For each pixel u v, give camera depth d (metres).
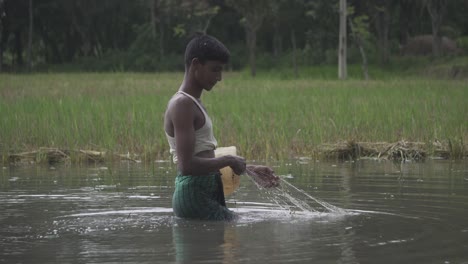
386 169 9.48
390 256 4.50
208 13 52.22
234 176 6.28
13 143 12.02
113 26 61.75
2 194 7.37
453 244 4.86
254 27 44.81
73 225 5.67
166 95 19.20
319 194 7.21
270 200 6.86
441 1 45.91
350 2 48.31
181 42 59.91
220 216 5.90
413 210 6.23
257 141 11.65
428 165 9.96
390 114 13.87
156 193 7.43
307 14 47.47
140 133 12.29
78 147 11.66
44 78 33.97
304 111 14.70
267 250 4.70
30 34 53.38
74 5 57.91
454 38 54.06
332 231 5.33
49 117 13.66
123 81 28.62
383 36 47.66
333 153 11.17
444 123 12.84
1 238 5.20
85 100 17.12
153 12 58.72
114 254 4.65
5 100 17.84
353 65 48.44
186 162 5.93
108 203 6.77
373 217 5.91
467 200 6.73
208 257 4.52
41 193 7.46
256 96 18.50
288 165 10.12
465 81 27.55
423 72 42.31
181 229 5.48
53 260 4.52
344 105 15.38
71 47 62.34
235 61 57.44
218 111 14.70
